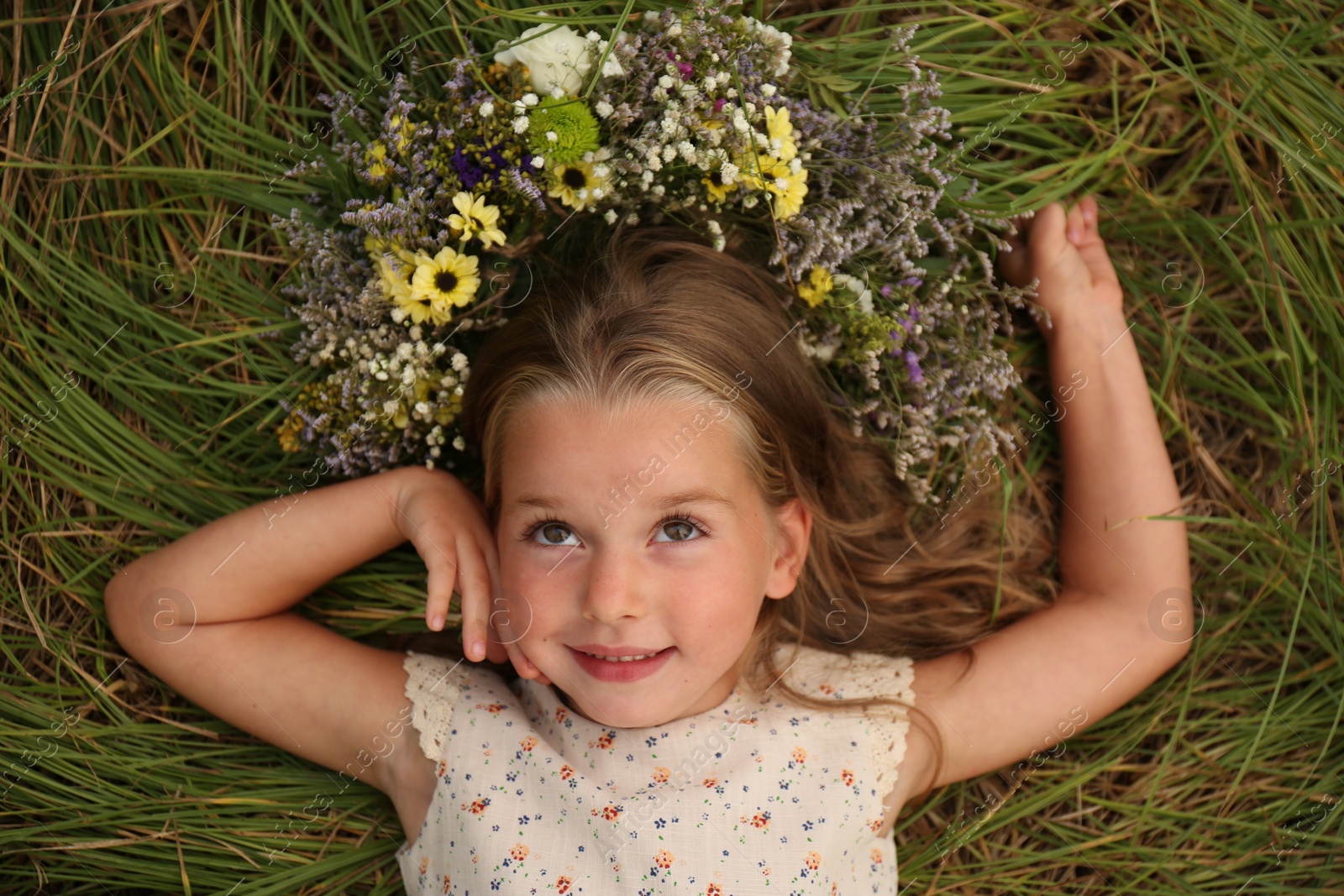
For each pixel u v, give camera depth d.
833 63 1.45
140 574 1.33
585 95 1.27
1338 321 1.52
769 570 1.30
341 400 1.35
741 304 1.30
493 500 1.31
